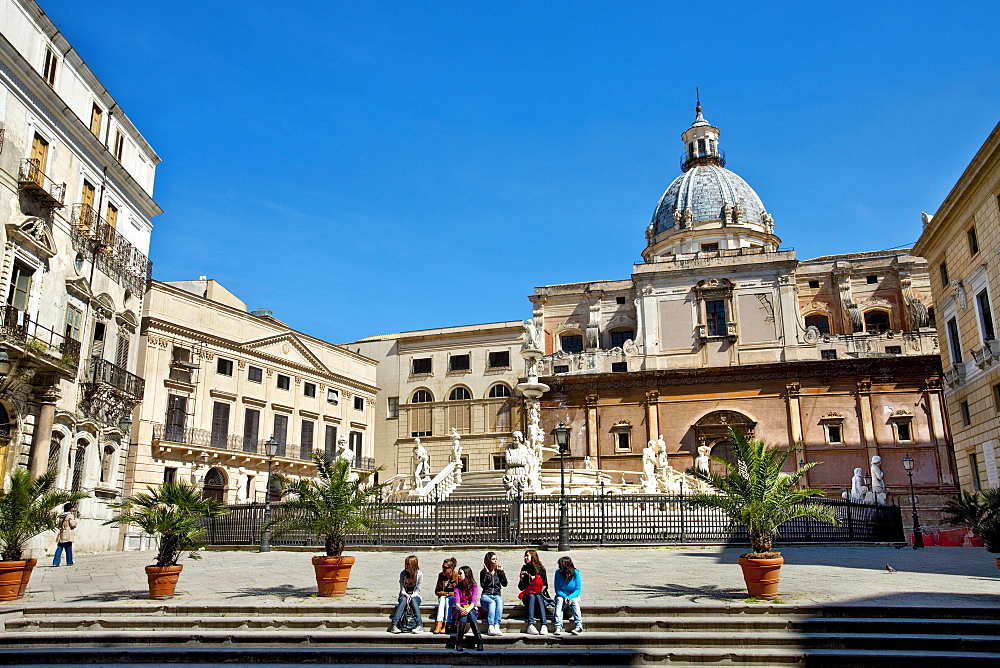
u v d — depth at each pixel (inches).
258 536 989.2
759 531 519.8
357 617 485.1
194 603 518.0
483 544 872.9
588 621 459.2
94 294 1198.9
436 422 2175.2
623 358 2027.6
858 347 1902.1
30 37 1027.9
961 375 1245.1
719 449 1926.7
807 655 407.5
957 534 1143.0
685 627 452.8
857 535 987.9
